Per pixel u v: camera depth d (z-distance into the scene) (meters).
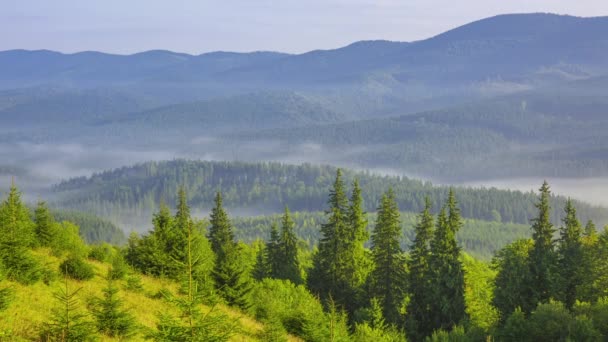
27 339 23.36
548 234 60.00
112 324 25.67
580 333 42.84
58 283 33.97
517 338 46.75
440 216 60.41
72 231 52.53
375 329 50.50
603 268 58.97
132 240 47.81
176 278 43.75
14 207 35.97
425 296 60.62
